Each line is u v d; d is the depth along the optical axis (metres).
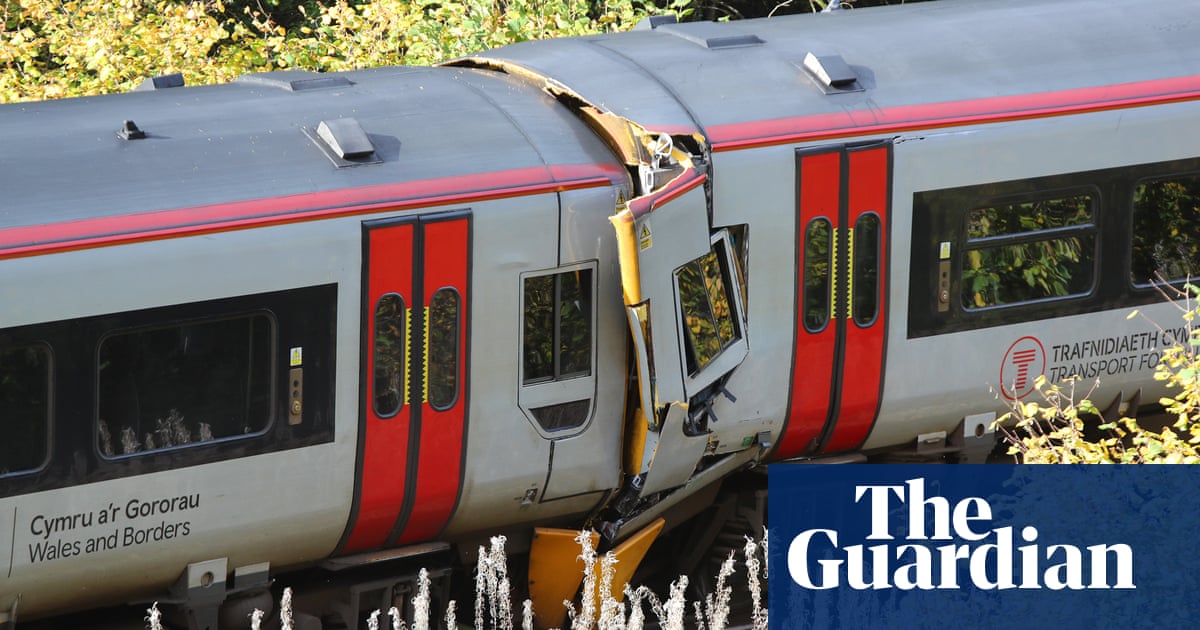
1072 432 22.22
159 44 36.75
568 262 23.09
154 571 20.94
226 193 20.83
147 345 20.20
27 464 19.58
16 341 19.23
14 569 19.70
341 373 21.55
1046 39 27.59
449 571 23.92
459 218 22.03
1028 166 26.45
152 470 20.42
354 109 23.33
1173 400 22.75
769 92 25.06
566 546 24.47
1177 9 29.05
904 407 26.31
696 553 27.11
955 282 26.25
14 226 19.36
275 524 21.56
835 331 25.33
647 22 28.91
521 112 24.09
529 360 23.09
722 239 24.11
